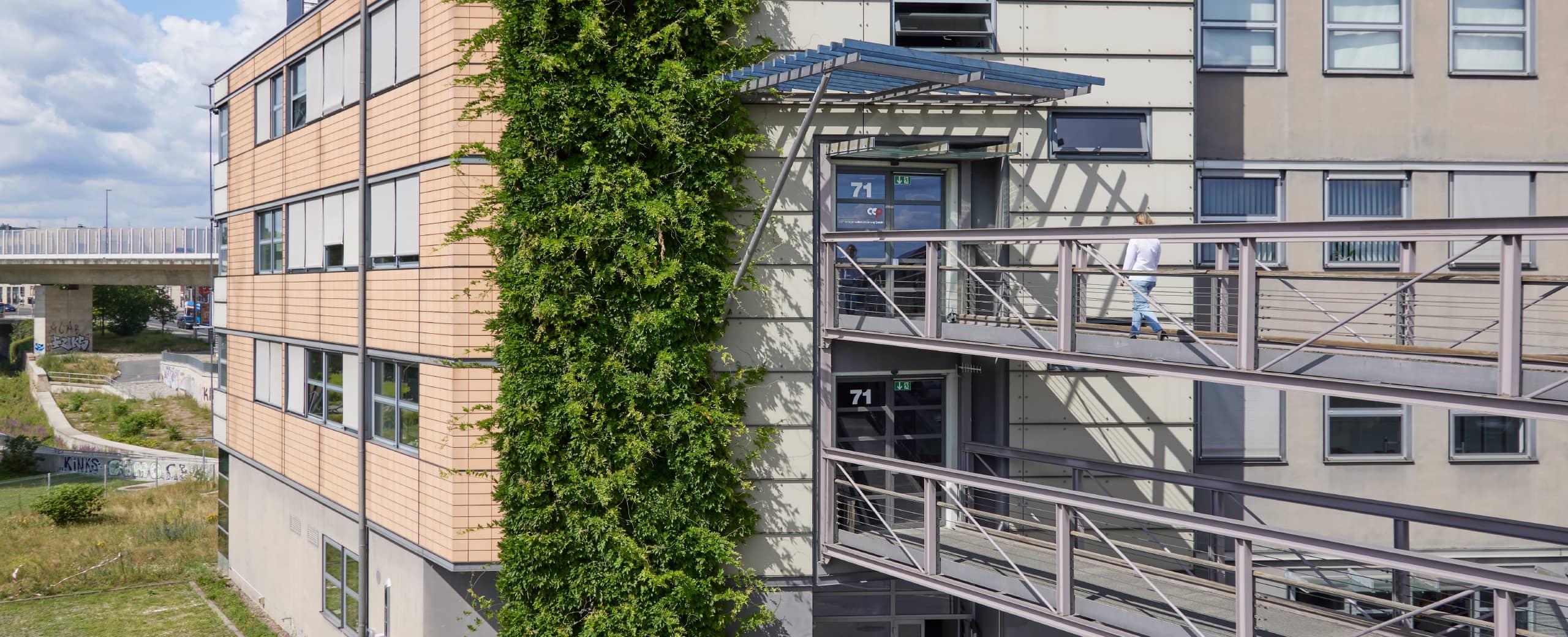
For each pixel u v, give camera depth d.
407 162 14.22
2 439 44.25
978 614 14.13
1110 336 9.88
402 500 14.48
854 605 14.10
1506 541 14.96
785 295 13.05
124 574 22.31
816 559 13.09
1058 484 13.58
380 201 14.99
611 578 12.76
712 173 12.72
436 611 13.92
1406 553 7.88
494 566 13.34
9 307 132.00
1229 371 8.70
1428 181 15.09
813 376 13.09
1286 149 14.84
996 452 13.08
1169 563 13.70
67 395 60.38
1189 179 13.62
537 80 12.67
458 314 13.25
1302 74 14.89
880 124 13.13
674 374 12.73
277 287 18.75
